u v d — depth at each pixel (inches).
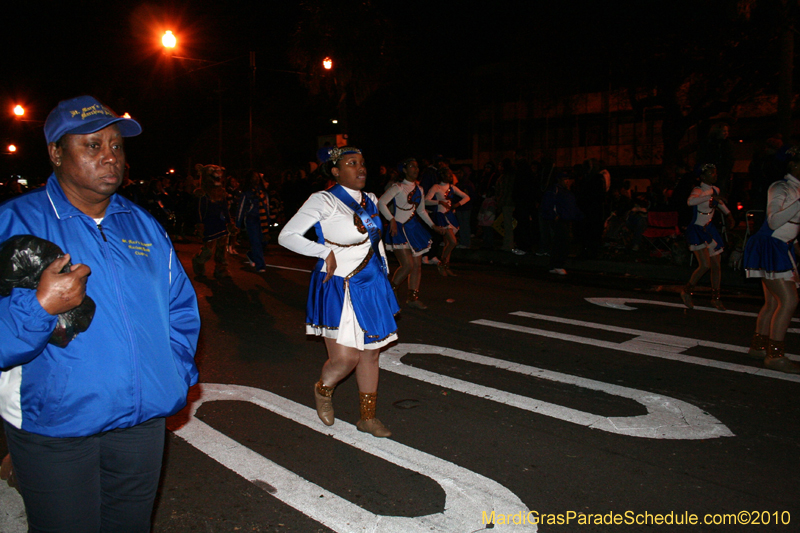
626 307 339.9
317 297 169.9
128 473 86.7
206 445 167.2
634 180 1391.5
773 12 466.0
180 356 95.4
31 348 73.9
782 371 226.2
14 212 80.0
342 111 916.6
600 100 1418.6
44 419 78.4
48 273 72.7
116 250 84.5
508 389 210.1
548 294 380.2
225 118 1534.2
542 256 535.5
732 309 334.3
